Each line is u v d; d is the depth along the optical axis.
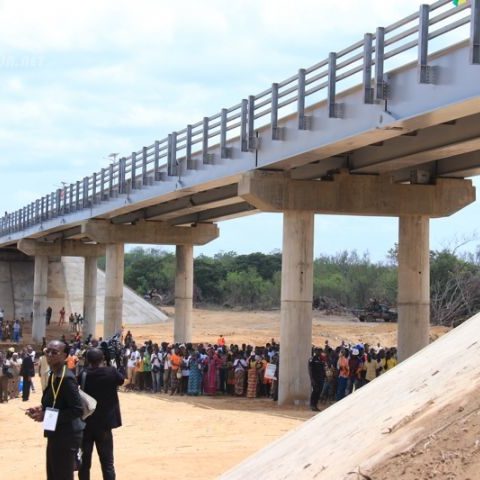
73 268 112.69
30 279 105.06
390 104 25.52
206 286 132.12
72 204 63.19
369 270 116.88
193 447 22.20
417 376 10.66
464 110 23.27
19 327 80.25
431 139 28.80
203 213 58.53
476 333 10.99
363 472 8.30
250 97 34.16
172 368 40.31
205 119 38.69
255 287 128.62
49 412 12.29
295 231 34.69
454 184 35.81
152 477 17.22
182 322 61.31
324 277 121.75
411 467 7.97
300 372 34.53
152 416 30.72
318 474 9.20
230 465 18.58
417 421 8.91
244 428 26.77
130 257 164.88
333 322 92.69
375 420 9.84
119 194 51.78
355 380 33.50
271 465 10.75
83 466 14.13
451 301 80.56
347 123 27.80
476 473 7.48
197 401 36.94
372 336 72.81
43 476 18.12
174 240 60.12
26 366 38.47
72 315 95.06
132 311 104.19
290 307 34.62
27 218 78.38
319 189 34.72
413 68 24.48
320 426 11.28
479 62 21.53
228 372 39.56
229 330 89.44
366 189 35.12
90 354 14.33
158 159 44.91
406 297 36.06
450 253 87.19
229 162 36.81
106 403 14.20
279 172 34.59
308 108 30.05
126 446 22.81
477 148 28.28
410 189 35.44
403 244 36.25
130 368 43.12
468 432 8.08
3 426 29.55
